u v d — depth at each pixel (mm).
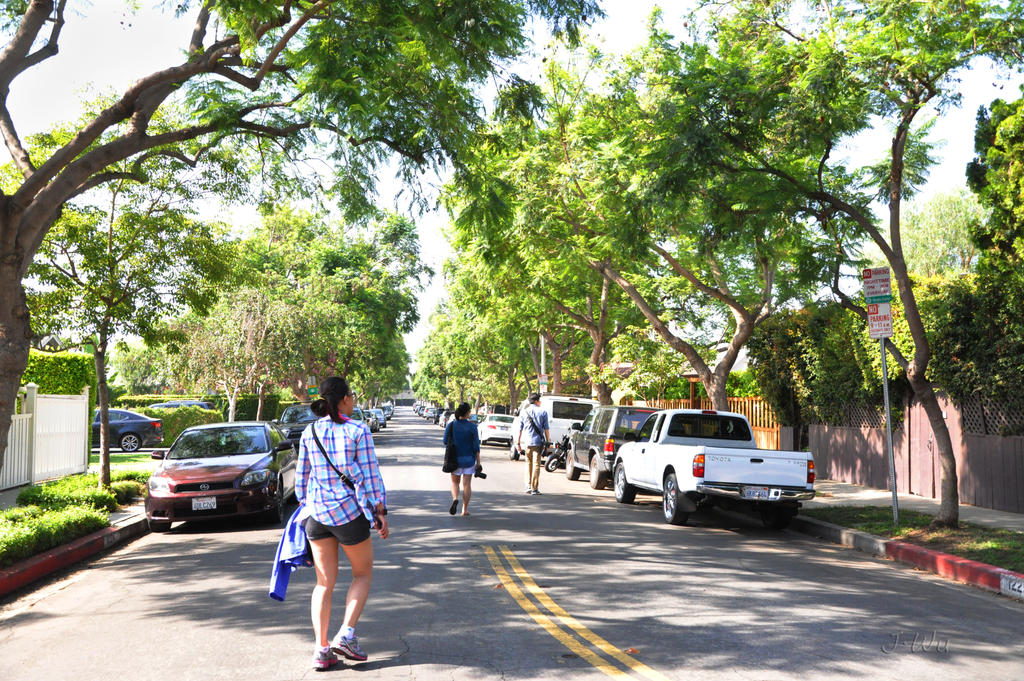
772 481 12547
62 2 11109
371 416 53750
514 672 5535
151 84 10641
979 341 14195
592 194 19609
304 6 11477
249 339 28266
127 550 11086
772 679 5441
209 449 13898
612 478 18719
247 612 7328
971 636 6719
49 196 9805
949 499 11602
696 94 12195
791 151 12633
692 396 30734
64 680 5535
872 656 6035
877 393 17641
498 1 11141
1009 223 13586
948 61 10758
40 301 13914
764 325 21453
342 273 49188
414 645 6184
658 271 26469
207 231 15039
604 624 6797
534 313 32406
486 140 14414
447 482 19453
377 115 13031
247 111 12281
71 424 19969
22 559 9359
